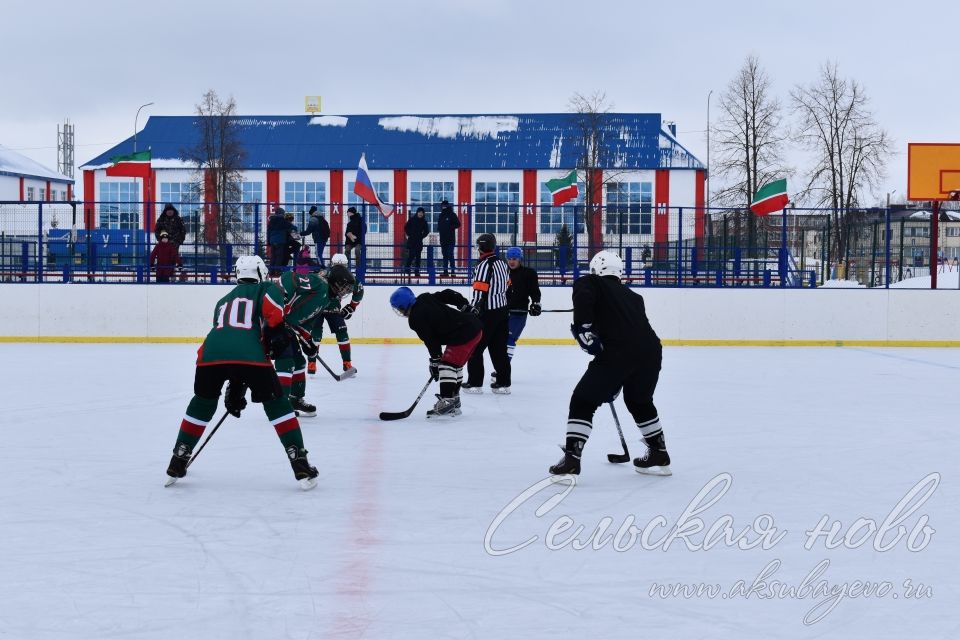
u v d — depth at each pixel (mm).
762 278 20172
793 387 11938
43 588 4227
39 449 7520
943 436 8320
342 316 11867
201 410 6207
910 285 20938
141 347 17547
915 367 14594
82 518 5438
